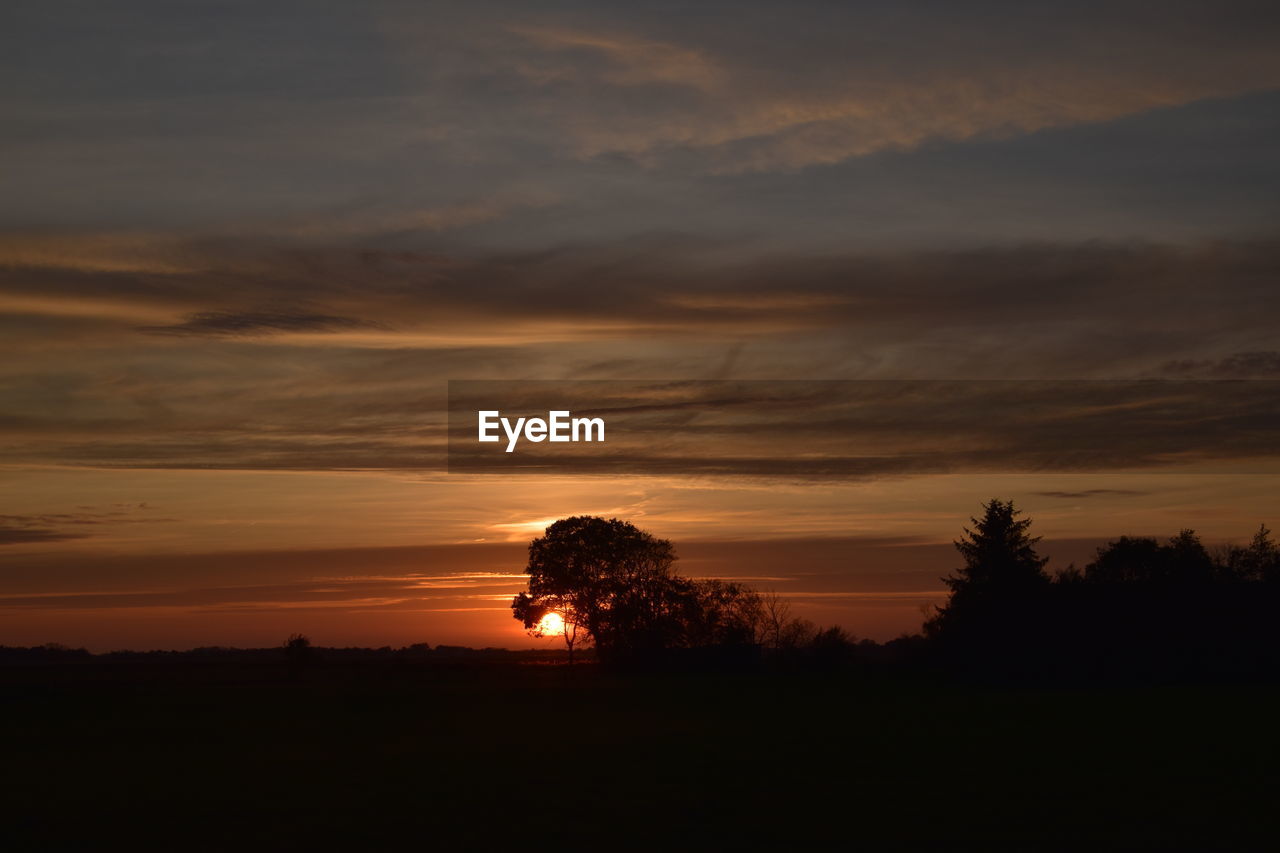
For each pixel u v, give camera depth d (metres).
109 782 35.94
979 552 96.38
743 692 80.00
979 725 51.03
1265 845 23.88
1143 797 29.58
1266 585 83.81
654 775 35.53
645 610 100.44
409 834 26.05
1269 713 55.28
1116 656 83.00
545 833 25.88
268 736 54.12
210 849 24.80
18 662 189.88
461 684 103.62
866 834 25.27
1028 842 24.25
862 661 102.88
